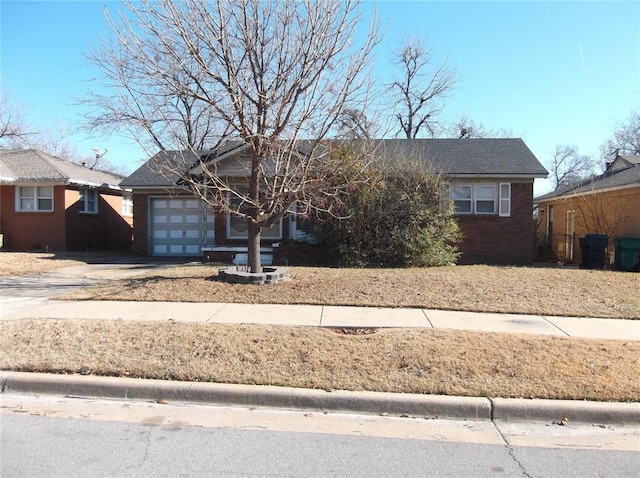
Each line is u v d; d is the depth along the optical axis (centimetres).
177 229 1947
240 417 491
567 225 2173
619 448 434
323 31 948
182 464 396
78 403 523
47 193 2055
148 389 534
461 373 555
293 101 964
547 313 847
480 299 935
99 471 383
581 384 528
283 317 798
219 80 942
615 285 1075
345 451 421
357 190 1392
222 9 936
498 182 1728
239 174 1520
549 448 432
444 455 417
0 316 804
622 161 2433
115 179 2481
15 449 419
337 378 545
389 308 878
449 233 1521
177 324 730
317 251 1539
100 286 1074
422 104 3784
